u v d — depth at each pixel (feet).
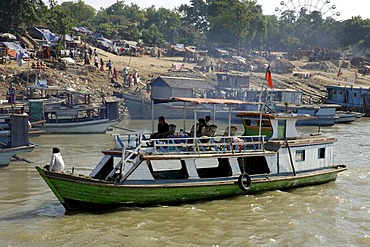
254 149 98.32
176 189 86.94
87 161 131.34
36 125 178.29
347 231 78.23
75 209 83.41
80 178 79.71
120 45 407.03
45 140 169.58
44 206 87.97
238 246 70.74
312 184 107.14
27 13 310.04
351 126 252.83
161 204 87.81
